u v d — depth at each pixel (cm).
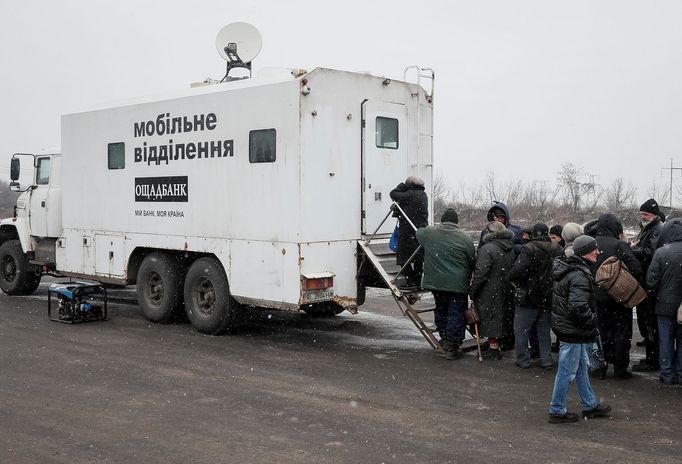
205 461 469
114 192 1040
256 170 829
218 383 669
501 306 765
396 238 852
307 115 786
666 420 559
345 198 830
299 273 782
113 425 545
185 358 777
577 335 539
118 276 1040
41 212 1197
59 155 1180
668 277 657
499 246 766
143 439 512
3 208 4569
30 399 617
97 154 1067
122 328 958
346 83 830
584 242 542
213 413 575
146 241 988
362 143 848
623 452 485
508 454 480
